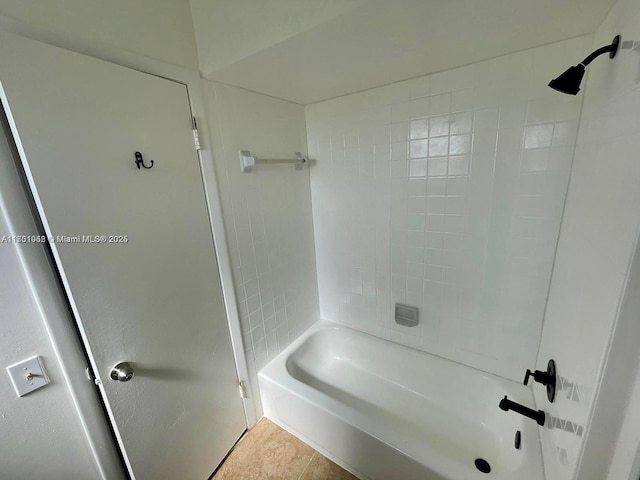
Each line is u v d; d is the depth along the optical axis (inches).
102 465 41.2
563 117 44.8
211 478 56.1
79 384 37.7
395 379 74.2
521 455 45.3
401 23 35.0
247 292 61.8
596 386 22.8
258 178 61.3
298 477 55.6
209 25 44.7
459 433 59.7
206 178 50.1
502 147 50.6
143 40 39.6
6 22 28.2
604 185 28.5
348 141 67.9
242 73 48.2
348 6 31.9
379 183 66.3
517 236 52.8
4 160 30.0
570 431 29.6
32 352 33.7
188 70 45.8
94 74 34.3
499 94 48.9
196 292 49.9
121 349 39.4
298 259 76.3
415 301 69.1
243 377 62.7
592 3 31.3
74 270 33.9
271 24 38.6
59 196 32.1
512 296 56.2
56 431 36.5
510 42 42.0
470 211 56.5
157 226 42.8
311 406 57.8
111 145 36.5
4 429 32.5
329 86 58.3
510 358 59.6
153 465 44.8
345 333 81.2
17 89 28.4
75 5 33.0
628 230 20.5
